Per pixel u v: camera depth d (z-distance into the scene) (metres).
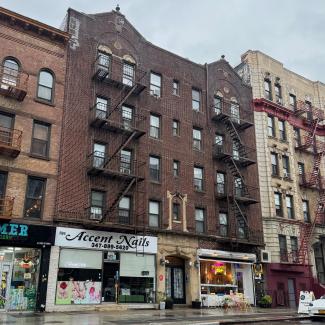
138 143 26.98
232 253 29.17
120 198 24.00
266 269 31.38
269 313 22.97
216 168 30.88
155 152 27.70
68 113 24.17
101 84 26.31
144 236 25.34
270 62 39.06
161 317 18.55
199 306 25.89
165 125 28.92
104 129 25.53
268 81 38.38
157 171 27.69
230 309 25.75
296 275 33.00
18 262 20.94
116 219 24.38
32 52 23.77
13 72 22.67
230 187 31.17
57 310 20.91
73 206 22.88
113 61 27.27
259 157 34.75
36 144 22.70
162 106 29.20
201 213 29.11
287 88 39.72
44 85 23.88
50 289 21.02
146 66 29.17
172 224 26.97
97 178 24.41
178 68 31.27
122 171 25.61
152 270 25.33
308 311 21.14
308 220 36.78
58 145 23.25
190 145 29.88
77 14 26.47
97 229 23.42
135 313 20.69
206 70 33.06
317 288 33.47
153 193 26.72
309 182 37.41
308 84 42.31
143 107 28.03
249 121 35.03
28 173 21.78
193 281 26.89
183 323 16.11
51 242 21.52
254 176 33.50
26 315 18.52
